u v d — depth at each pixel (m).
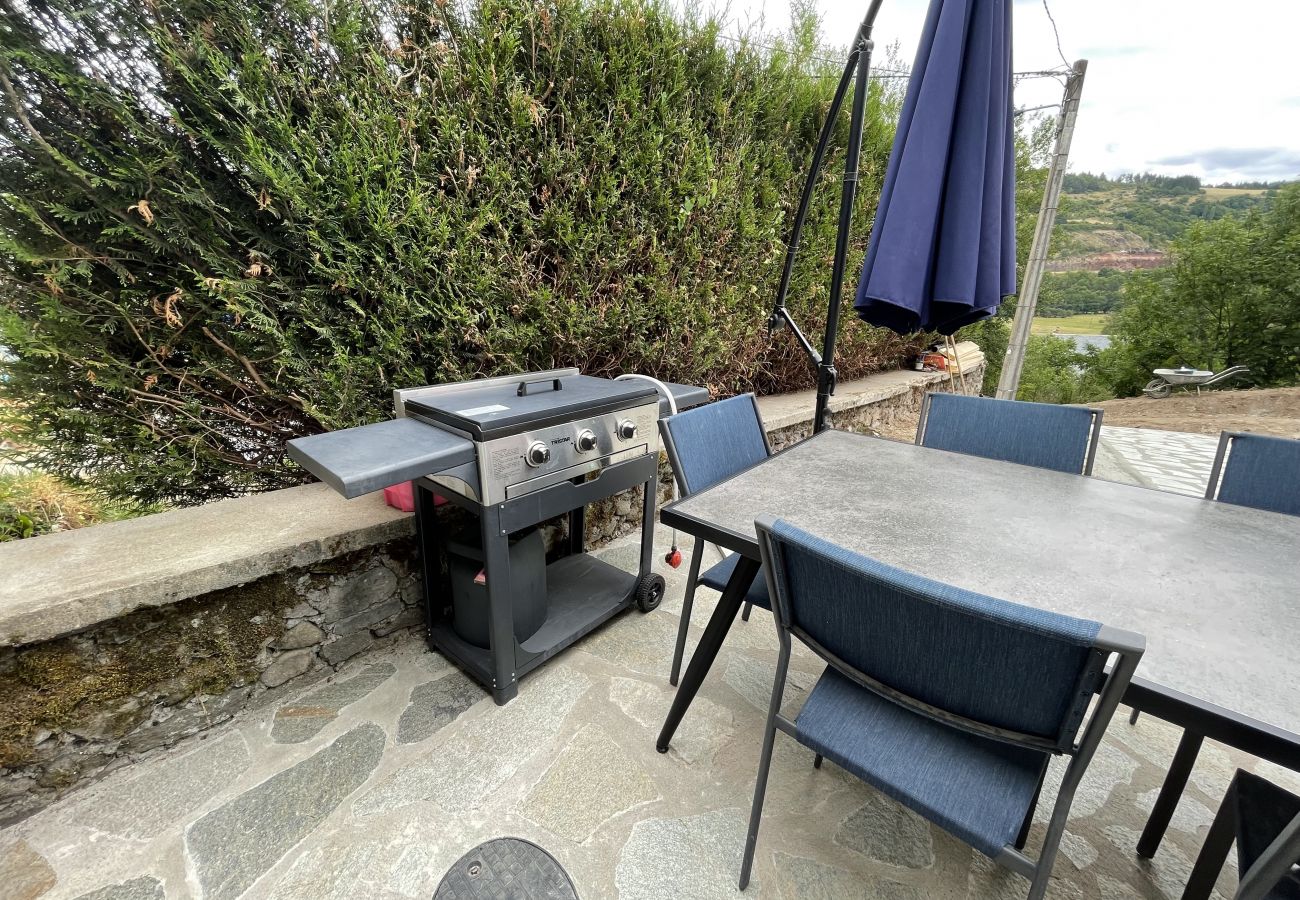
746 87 2.98
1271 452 1.38
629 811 1.29
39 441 1.54
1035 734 0.79
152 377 1.61
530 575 1.72
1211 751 1.52
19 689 1.18
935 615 0.75
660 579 2.17
